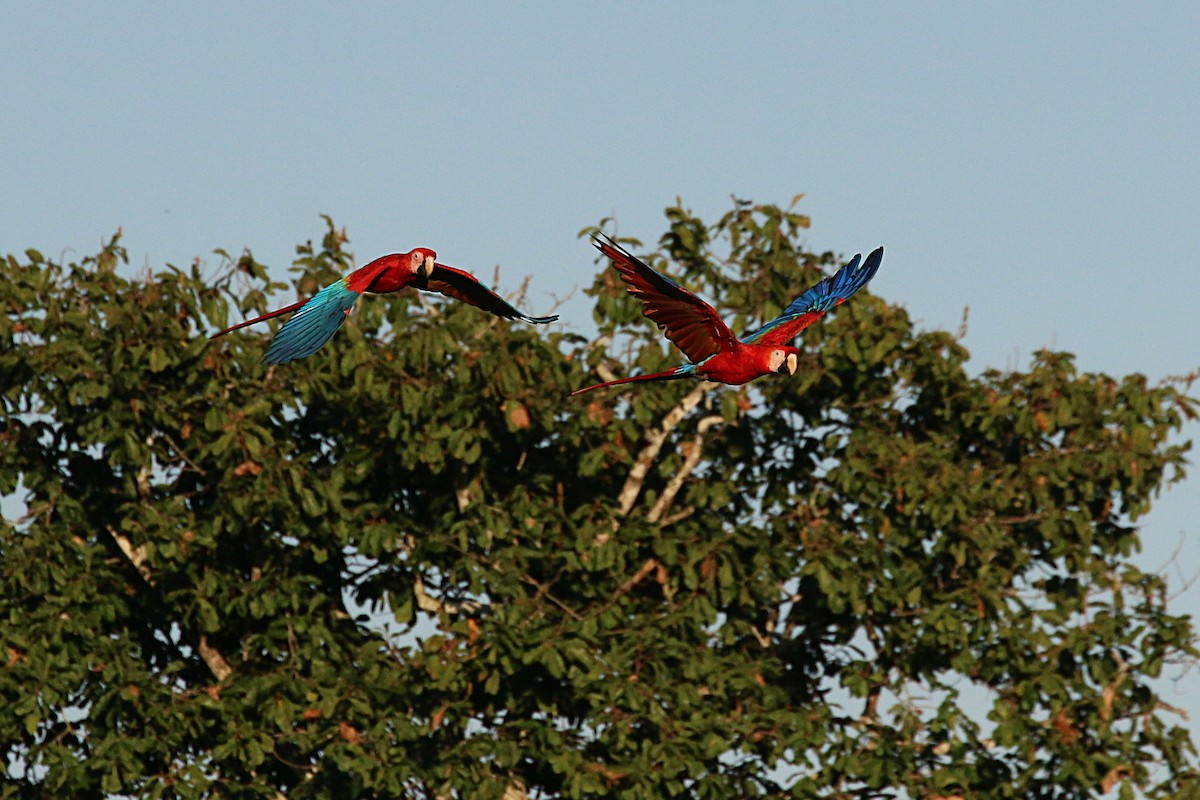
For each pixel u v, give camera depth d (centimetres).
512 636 2319
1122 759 2509
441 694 2406
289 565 2469
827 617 2612
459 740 2433
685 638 2455
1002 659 2503
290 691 2356
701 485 2620
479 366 2419
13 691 2311
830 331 2534
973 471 2572
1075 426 2659
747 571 2520
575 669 2330
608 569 2489
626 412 2566
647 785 2305
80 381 2392
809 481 2673
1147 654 2525
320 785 2395
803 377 2514
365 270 1204
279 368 2488
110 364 2433
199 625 2500
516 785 2477
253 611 2406
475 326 2444
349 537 2475
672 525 2664
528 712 2470
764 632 2678
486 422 2488
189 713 2356
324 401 2520
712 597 2484
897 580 2506
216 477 2522
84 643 2373
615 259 1160
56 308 2462
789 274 2597
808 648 2678
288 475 2408
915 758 2556
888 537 2525
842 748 2475
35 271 2491
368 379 2400
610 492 2695
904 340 2594
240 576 2494
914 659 2570
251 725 2358
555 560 2481
